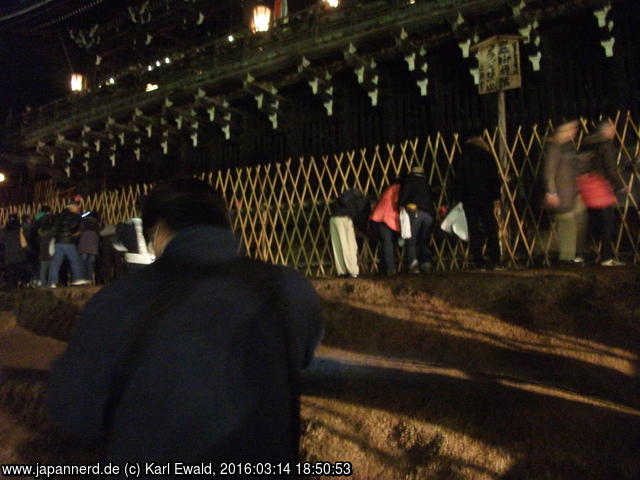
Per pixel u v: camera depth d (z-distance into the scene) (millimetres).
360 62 8695
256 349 1260
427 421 3082
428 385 3531
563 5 7359
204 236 1399
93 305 1298
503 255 6457
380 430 3121
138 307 1266
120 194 11047
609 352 3883
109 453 1168
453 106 8672
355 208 6730
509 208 6578
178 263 1354
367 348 4633
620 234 5906
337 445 3088
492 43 6410
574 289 4574
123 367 1213
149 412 1163
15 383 4566
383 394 3484
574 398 3219
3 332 7312
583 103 7609
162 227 1478
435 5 7785
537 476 2619
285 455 1239
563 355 3930
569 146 4941
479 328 4484
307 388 3818
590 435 2807
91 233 8523
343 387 3734
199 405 1163
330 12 9117
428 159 8648
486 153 5789
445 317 4738
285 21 10258
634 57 7391
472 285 4988
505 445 2814
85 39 14562
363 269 7656
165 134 11742
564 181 4883
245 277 1360
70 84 17203
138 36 13328
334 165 9617
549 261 6398
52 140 13656
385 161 9070
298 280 1468
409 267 6148
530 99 7973
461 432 2951
